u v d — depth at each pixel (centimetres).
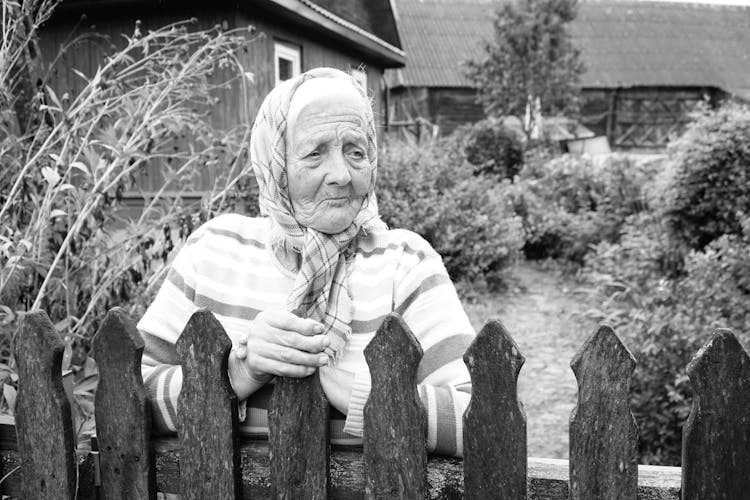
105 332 132
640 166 965
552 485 120
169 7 689
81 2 675
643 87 2689
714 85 2689
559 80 1894
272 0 697
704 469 111
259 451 131
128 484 135
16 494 148
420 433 118
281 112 129
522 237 928
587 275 777
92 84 260
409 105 2442
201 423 129
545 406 480
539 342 628
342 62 1026
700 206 667
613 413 111
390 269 135
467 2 2884
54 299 236
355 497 127
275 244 140
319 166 127
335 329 128
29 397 137
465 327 133
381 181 827
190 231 254
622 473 112
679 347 376
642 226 775
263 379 127
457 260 801
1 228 224
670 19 3048
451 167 970
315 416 124
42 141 270
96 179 243
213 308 140
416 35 2644
